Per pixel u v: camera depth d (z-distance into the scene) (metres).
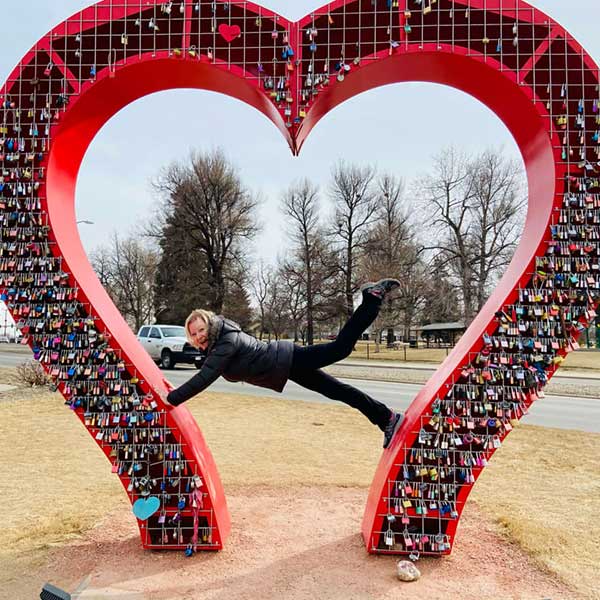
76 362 3.40
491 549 3.60
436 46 3.26
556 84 3.25
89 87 3.35
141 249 44.81
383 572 3.22
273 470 5.68
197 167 32.22
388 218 32.41
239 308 32.66
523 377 3.25
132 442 3.45
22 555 3.50
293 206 33.00
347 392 3.51
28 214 3.36
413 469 3.46
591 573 3.24
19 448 6.73
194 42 3.37
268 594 2.95
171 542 3.58
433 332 47.44
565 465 5.96
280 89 3.34
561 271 3.23
